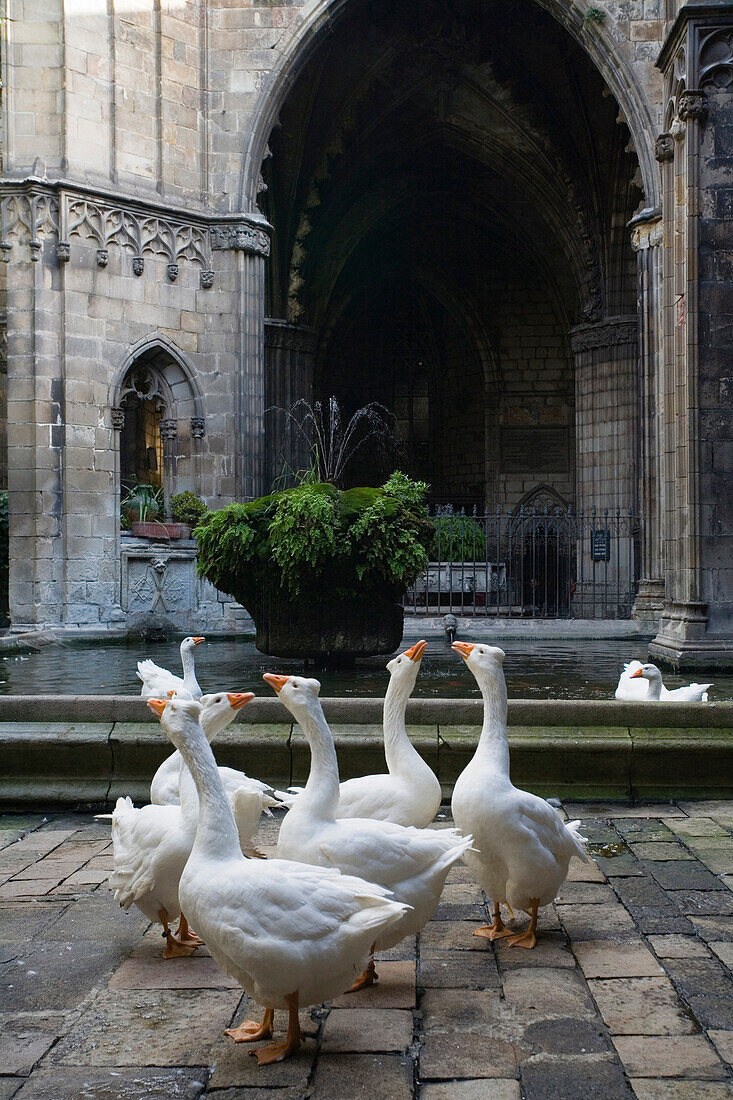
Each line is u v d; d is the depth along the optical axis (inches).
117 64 727.7
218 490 774.5
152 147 748.6
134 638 710.5
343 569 400.8
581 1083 118.3
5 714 263.0
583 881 192.1
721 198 503.5
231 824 135.5
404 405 1393.9
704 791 253.1
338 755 249.8
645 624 708.7
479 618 738.8
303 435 1043.3
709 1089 116.8
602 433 1015.6
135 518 754.8
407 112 1021.8
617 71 753.6
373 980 148.1
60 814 247.3
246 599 426.3
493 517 854.5
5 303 875.4
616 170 979.3
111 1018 137.5
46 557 698.2
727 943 160.9
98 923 172.9
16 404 698.8
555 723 259.8
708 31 503.5
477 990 144.9
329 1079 120.3
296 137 965.8
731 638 494.0
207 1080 120.7
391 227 1222.9
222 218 770.8
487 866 161.5
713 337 502.6
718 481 502.3
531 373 1255.5
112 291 725.3
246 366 780.0
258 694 361.4
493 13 921.5
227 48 779.4
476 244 1249.4
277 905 124.4
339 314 1242.6
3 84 703.1
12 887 191.0
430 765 251.0
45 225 698.2
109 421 725.9
